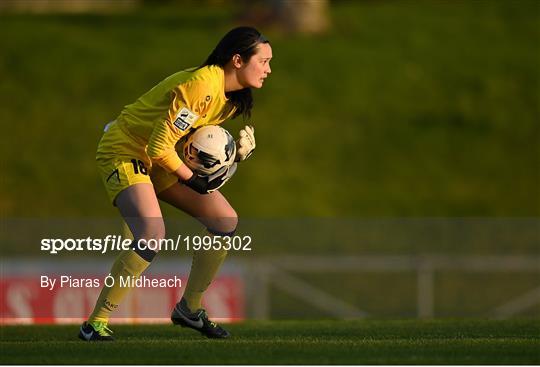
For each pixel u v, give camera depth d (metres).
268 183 75.44
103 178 23.17
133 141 22.91
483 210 75.94
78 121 82.12
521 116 88.38
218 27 99.38
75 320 40.88
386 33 100.00
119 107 84.38
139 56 91.88
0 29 97.88
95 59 91.31
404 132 84.62
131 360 19.72
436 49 97.81
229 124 81.44
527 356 20.47
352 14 104.19
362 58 94.19
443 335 25.81
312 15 98.50
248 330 28.17
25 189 73.81
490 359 20.02
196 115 22.20
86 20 103.44
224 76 22.70
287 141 81.19
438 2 110.38
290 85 88.62
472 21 104.81
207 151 22.69
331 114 85.56
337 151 81.12
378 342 22.78
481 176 80.50
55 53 92.19
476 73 94.00
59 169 76.38
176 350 21.11
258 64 22.66
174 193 23.89
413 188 77.94
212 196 24.09
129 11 110.06
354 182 77.88
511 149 84.06
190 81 21.97
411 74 92.50
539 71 95.31
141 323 35.34
